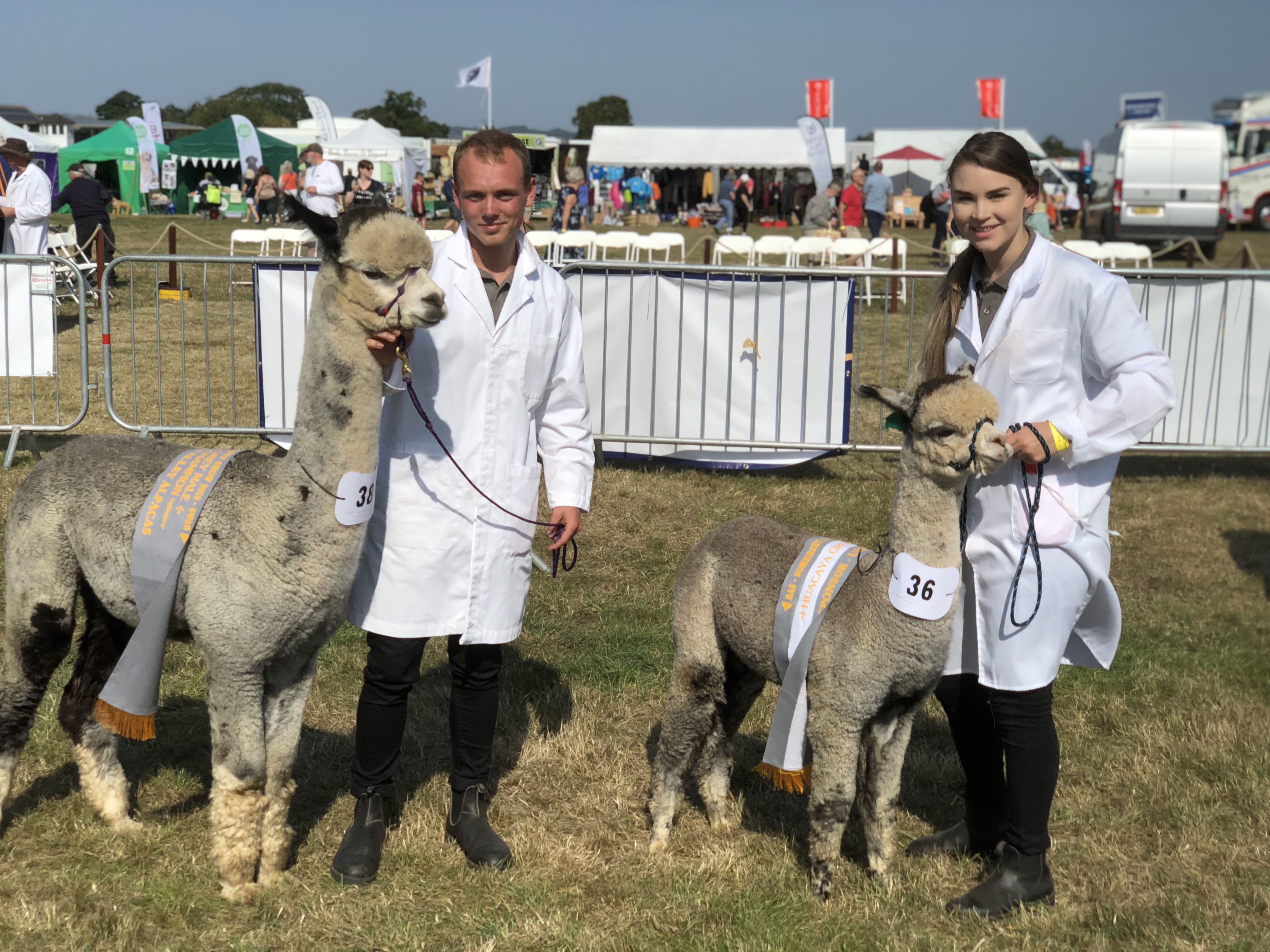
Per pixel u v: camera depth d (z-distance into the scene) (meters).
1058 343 3.59
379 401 3.53
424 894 3.86
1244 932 3.76
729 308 8.96
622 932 3.69
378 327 3.40
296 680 3.77
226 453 3.68
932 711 5.62
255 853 3.74
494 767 4.84
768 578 3.91
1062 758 5.02
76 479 3.67
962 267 3.79
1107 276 3.56
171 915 3.67
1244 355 9.32
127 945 3.50
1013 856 3.84
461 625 3.89
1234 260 22.70
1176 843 4.34
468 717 4.10
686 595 4.12
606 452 9.41
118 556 3.60
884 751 3.87
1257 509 8.81
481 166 3.62
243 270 17.67
